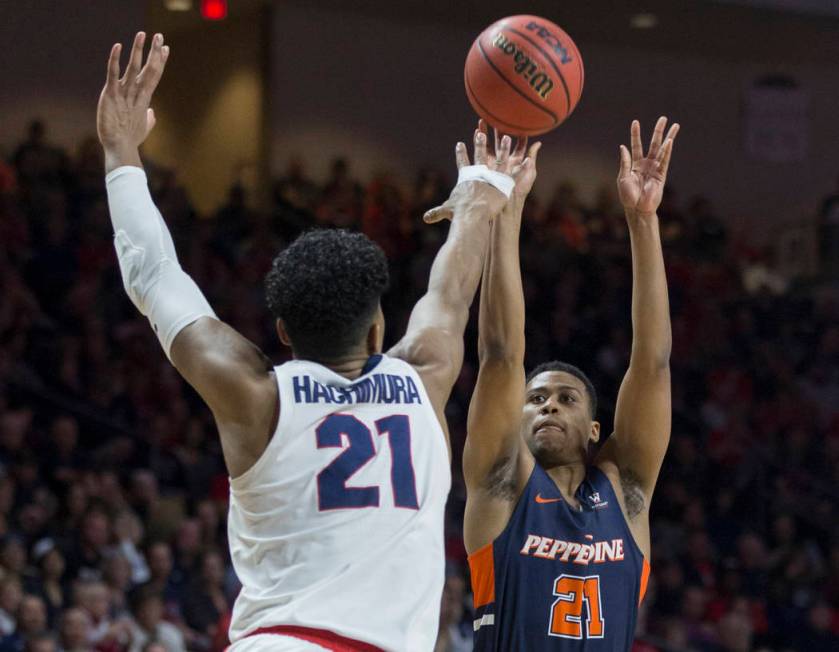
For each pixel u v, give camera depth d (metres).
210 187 22.36
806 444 19.14
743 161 24.23
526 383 5.23
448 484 3.45
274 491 3.29
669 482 17.02
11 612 10.31
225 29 22.17
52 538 11.84
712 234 22.23
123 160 3.78
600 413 17.47
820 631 15.03
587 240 21.06
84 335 15.27
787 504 17.77
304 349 3.47
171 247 3.64
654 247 4.95
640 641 13.26
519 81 4.77
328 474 3.30
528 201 20.91
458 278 3.81
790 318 21.09
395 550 3.28
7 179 17.11
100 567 11.65
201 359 3.38
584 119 23.27
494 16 21.61
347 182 20.16
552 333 18.50
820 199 24.62
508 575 4.70
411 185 22.09
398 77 22.17
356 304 3.43
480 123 4.49
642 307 4.94
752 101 24.20
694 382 19.28
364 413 3.39
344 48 21.80
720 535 16.97
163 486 14.12
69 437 13.49
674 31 22.12
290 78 21.45
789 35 22.19
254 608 3.27
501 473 4.82
